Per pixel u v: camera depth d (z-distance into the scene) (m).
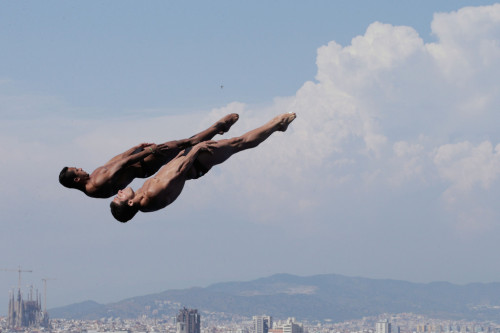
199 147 13.30
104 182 12.80
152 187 12.59
